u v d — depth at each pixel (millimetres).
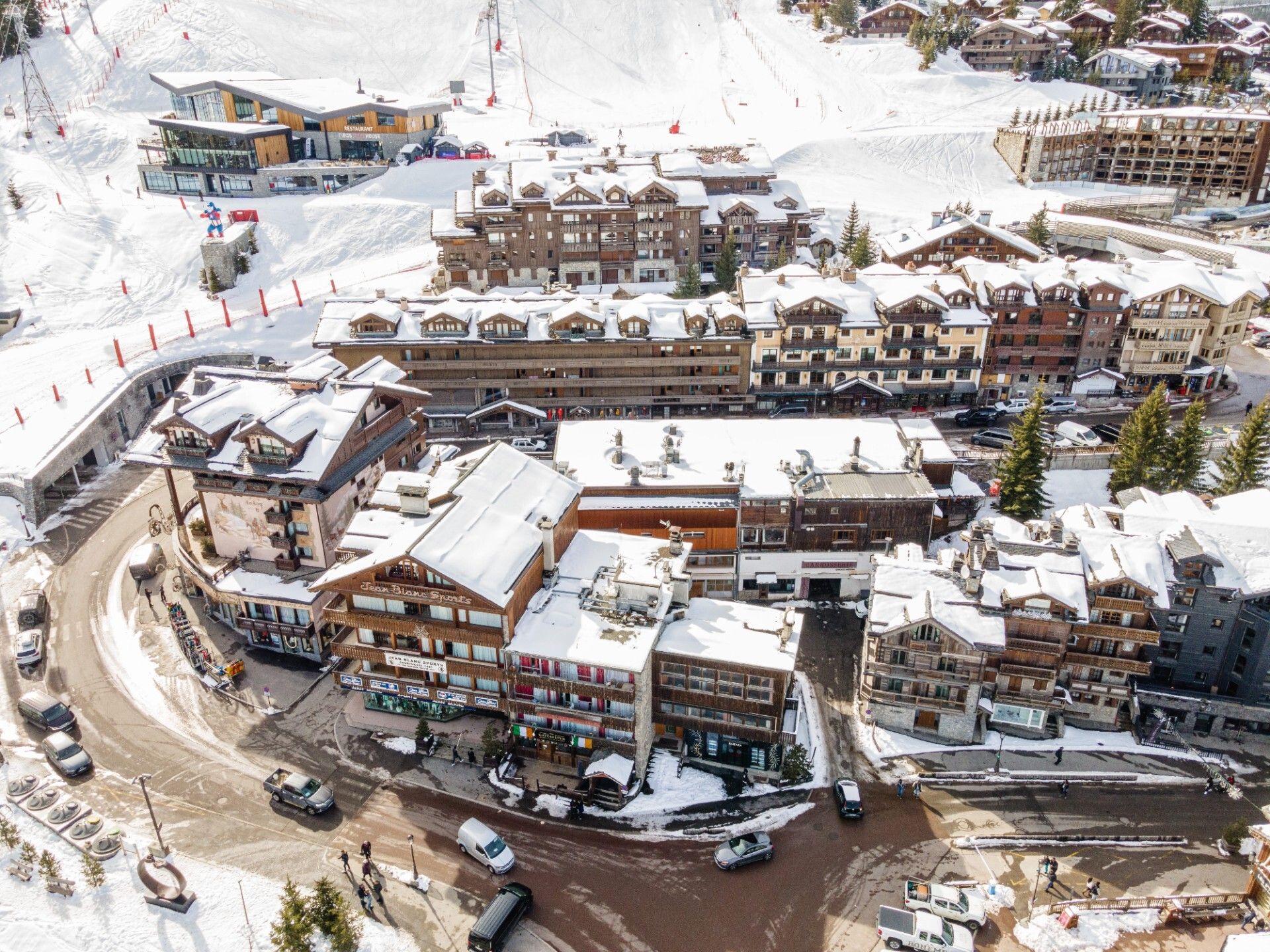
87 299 136625
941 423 105625
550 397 105062
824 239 151875
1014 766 61531
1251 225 162750
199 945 48094
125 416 104500
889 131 191750
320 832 55375
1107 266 112000
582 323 101562
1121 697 64125
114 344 115812
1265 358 122188
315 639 68875
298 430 70062
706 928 49844
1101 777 60781
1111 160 182125
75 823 54594
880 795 59125
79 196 157375
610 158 148375
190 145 163875
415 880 51938
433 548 58094
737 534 77062
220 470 69750
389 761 60688
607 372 103938
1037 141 177125
